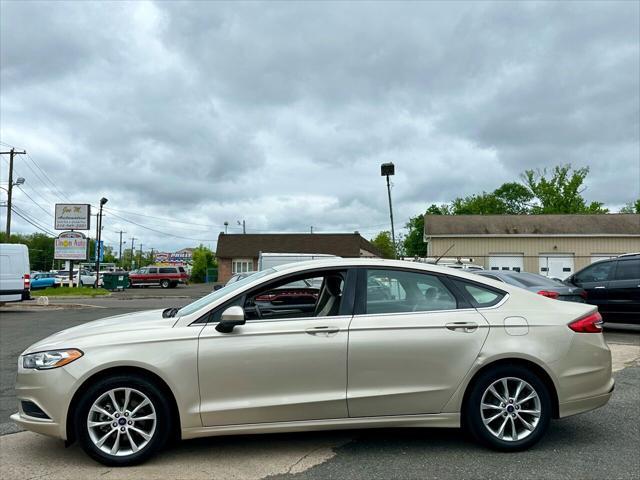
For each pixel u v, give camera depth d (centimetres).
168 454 436
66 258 3512
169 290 4275
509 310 454
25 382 416
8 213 3878
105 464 409
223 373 415
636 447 450
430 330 436
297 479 385
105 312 1891
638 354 907
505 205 6481
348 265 461
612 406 579
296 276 452
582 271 1242
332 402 422
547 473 394
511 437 438
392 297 453
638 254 1154
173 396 417
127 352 411
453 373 433
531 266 3019
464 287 461
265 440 470
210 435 416
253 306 477
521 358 437
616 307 1149
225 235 5225
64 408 404
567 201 5084
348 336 428
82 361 408
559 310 463
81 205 3550
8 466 413
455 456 430
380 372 428
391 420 429
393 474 393
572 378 444
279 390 420
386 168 1360
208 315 432
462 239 3058
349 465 411
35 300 2409
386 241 8469
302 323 430
